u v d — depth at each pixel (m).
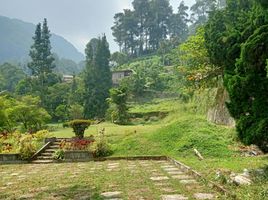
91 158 17.92
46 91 56.44
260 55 9.15
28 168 14.84
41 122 33.88
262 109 9.36
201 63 28.84
